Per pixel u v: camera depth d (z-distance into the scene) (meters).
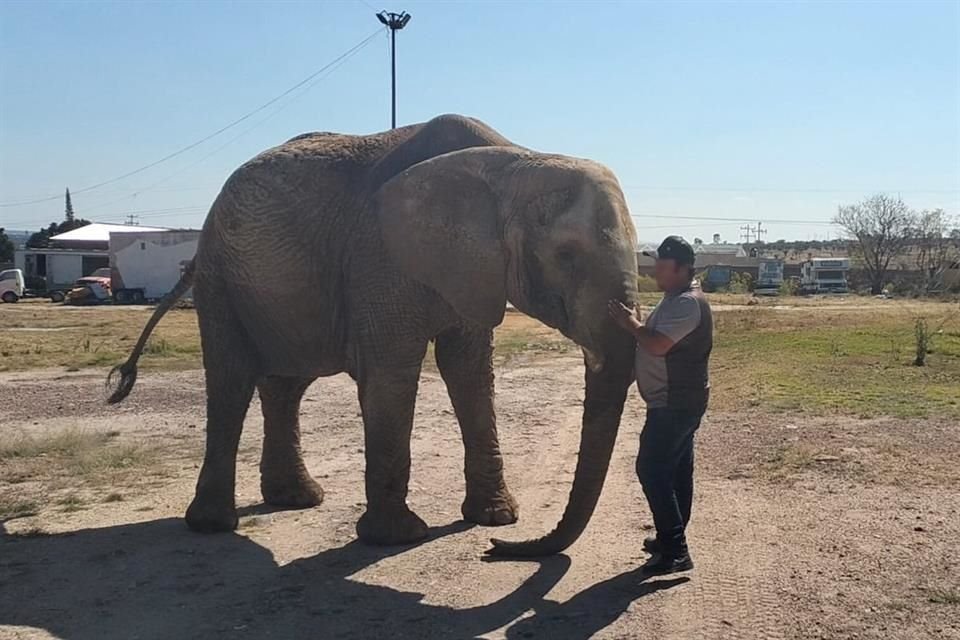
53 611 5.07
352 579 5.49
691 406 5.09
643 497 7.32
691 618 4.75
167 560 5.94
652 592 5.13
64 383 15.47
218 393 6.70
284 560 5.91
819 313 34.31
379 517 6.12
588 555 5.82
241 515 7.03
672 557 5.36
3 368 17.58
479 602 5.08
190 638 4.68
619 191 5.23
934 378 14.11
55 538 6.46
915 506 6.78
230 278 6.62
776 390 12.98
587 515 5.17
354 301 6.01
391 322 5.87
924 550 5.75
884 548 5.80
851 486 7.42
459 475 8.27
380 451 6.04
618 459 8.88
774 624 4.65
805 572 5.38
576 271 5.02
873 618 4.70
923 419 10.39
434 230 5.58
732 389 13.38
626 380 4.99
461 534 6.36
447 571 5.59
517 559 5.74
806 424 10.26
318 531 6.55
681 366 5.05
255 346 6.80
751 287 71.62
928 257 82.62
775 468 8.11
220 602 5.18
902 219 82.12
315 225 6.26
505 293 5.46
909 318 29.53
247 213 6.44
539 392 14.27
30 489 7.99
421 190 5.66
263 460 7.37
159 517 7.03
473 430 6.64
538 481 7.96
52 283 58.25
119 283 48.09
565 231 5.04
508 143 6.21
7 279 51.94
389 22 31.36
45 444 9.70
